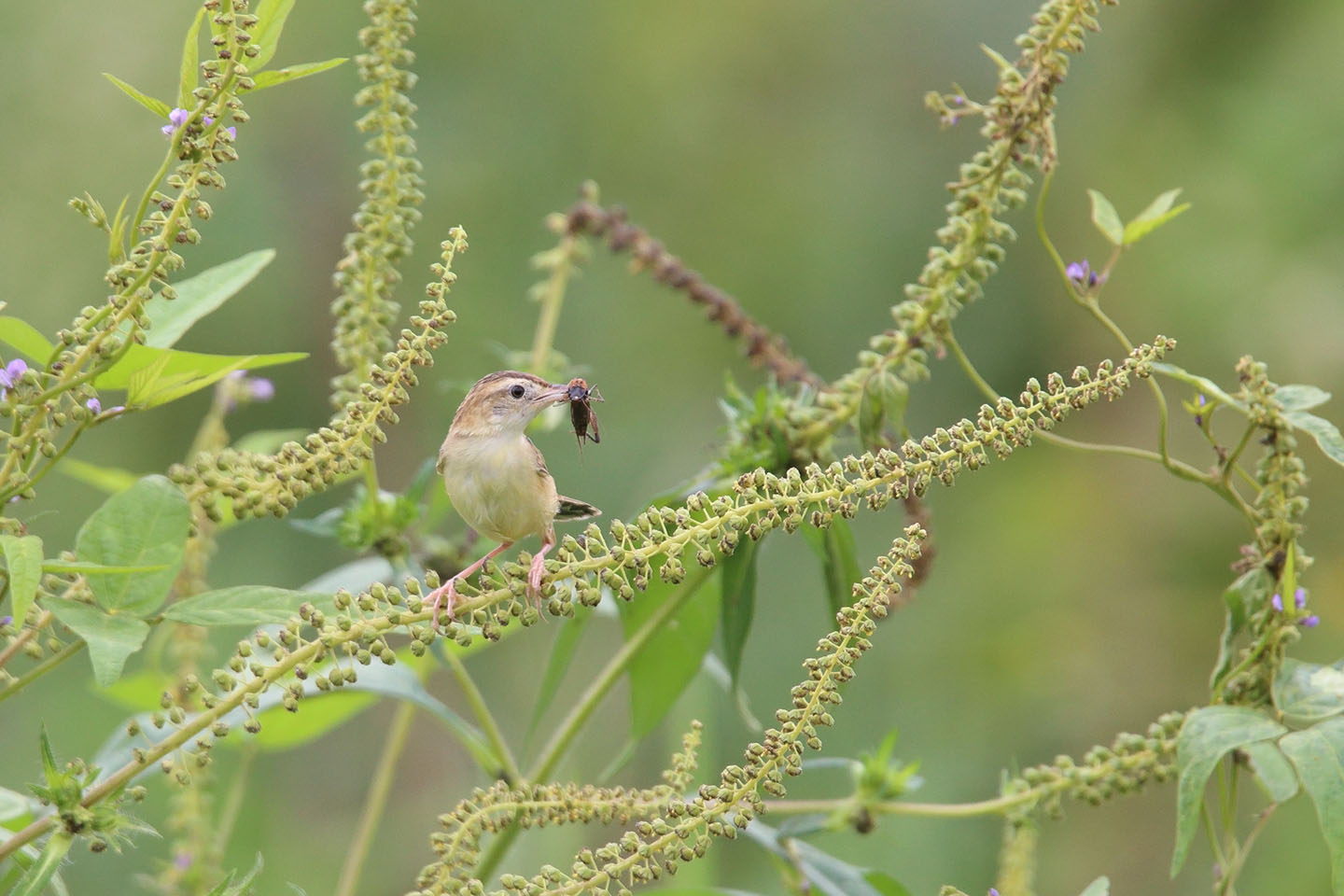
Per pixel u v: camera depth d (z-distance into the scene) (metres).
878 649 13.84
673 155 15.14
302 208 13.98
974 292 5.88
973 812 5.72
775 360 7.11
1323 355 13.11
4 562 4.21
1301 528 5.22
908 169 15.11
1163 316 14.03
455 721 6.09
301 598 4.14
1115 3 5.58
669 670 6.58
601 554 4.23
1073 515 14.84
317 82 14.26
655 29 15.39
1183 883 12.30
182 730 3.96
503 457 5.93
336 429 4.57
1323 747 4.54
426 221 13.92
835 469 4.24
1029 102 5.64
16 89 13.67
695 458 13.99
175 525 4.21
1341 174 13.52
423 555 6.74
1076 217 14.77
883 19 15.66
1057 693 13.66
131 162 13.80
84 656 12.33
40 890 3.84
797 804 6.15
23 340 4.35
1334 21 14.18
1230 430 14.09
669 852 3.99
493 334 13.78
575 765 9.56
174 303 4.99
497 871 5.96
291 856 11.91
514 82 14.76
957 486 15.48
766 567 13.27
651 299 14.57
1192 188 14.26
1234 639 5.25
